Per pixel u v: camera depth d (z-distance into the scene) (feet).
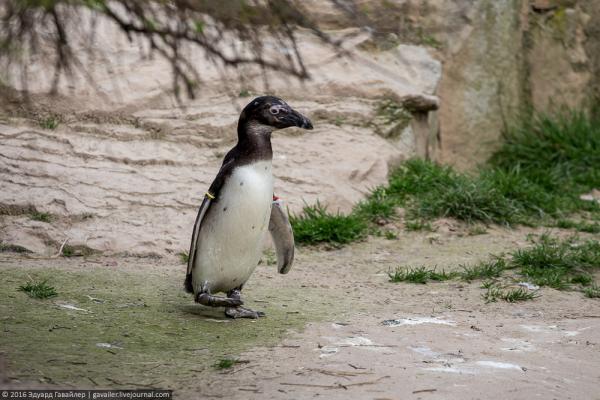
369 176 66.74
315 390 29.40
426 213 62.39
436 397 28.94
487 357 33.96
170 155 62.03
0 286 42.29
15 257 49.73
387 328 38.19
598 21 87.81
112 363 31.96
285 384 29.99
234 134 65.82
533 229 62.28
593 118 88.22
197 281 39.60
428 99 75.10
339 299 44.21
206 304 38.78
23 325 36.01
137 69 67.26
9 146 58.70
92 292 42.65
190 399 28.48
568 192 72.95
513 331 38.29
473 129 81.41
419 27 30.81
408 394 29.17
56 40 33.01
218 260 38.68
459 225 61.41
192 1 31.53
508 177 68.08
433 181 66.74
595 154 78.89
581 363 33.78
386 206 61.87
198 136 64.90
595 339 37.24
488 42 81.41
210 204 38.22
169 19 32.01
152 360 32.58
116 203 55.57
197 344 35.01
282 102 37.88
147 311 39.86
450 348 35.06
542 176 74.74
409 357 33.53
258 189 37.73
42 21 30.73
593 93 88.33
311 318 39.93
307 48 73.36
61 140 60.75
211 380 30.42
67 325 36.58
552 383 31.07
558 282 48.14
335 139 68.69
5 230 51.88
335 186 63.00
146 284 45.16
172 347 34.45
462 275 49.21
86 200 55.11
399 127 73.56
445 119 80.23
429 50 79.36
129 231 53.26
